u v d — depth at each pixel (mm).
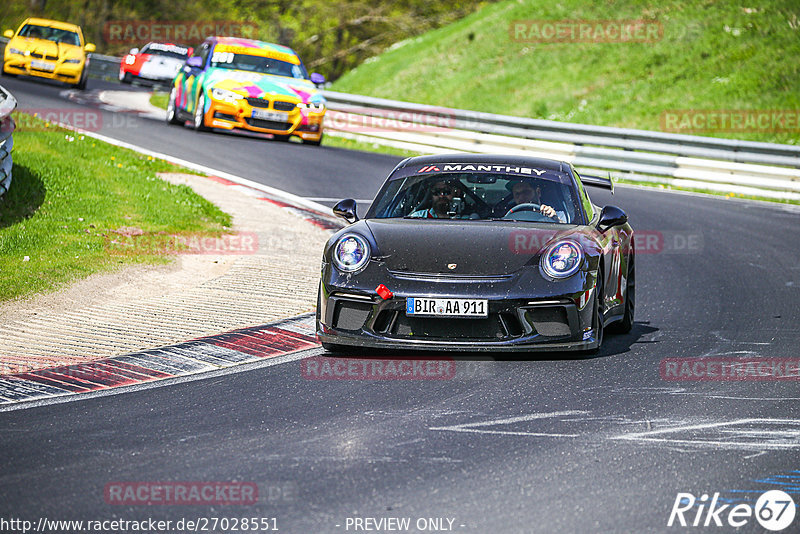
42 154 47406
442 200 25609
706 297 33344
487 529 13156
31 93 80125
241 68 68625
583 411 19047
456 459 16078
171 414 18828
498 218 25109
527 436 17391
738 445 16984
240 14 173000
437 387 20781
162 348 24172
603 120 93562
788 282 36312
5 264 31312
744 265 39938
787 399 20219
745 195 65812
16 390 20500
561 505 14055
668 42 102688
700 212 55250
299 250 37969
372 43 173875
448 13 169875
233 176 54500
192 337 25297
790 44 95562
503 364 22859
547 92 102375
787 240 46719
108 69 116938
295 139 72688
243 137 69938
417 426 17969
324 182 55781
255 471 15469
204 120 66000
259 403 19594
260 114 65688
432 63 119000
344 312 22672
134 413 18891
